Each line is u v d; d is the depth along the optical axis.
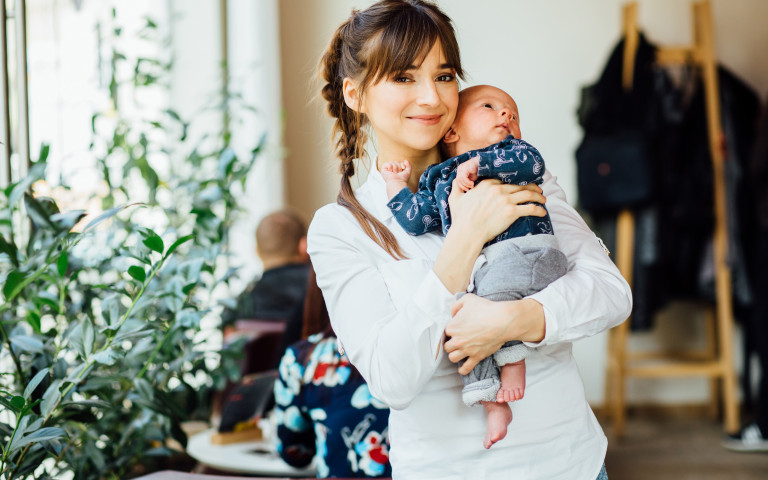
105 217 1.76
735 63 5.54
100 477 2.20
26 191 1.84
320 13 5.45
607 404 5.48
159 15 4.30
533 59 5.52
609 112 5.08
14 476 1.80
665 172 5.04
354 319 1.38
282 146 5.26
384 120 1.49
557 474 1.40
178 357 2.55
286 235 3.81
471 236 1.34
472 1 5.49
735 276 5.03
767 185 4.70
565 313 1.33
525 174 1.42
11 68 2.48
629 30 5.13
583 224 1.58
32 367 1.89
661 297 5.11
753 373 5.57
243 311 3.07
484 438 1.38
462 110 1.64
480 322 1.30
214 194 2.69
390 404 1.34
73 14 3.16
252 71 4.91
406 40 1.44
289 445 2.25
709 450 4.72
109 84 3.08
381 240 1.46
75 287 2.36
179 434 2.16
